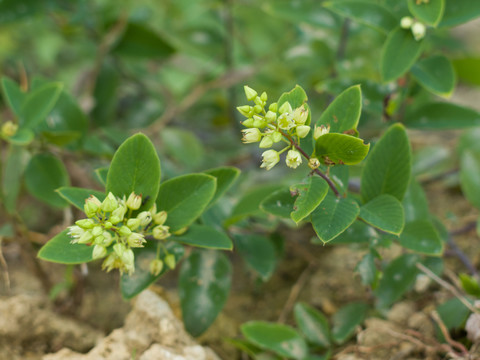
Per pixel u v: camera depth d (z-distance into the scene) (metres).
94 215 0.46
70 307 0.58
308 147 0.47
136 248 0.51
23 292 0.62
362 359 0.55
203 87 0.79
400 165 0.51
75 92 0.81
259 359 0.56
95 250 0.46
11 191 0.58
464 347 0.53
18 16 0.69
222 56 0.82
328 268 0.65
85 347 0.57
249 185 0.71
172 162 0.74
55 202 0.58
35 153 0.59
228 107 0.84
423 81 0.56
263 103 0.46
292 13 0.67
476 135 0.67
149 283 0.51
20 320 0.55
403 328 0.57
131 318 0.54
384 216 0.48
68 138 0.58
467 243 0.64
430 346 0.54
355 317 0.57
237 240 0.58
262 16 0.82
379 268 0.56
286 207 0.50
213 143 0.82
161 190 0.49
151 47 0.72
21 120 0.57
